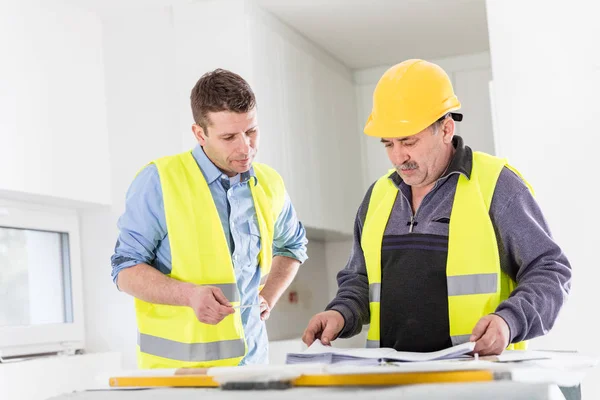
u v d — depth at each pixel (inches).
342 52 187.6
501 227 67.7
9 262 132.8
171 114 146.7
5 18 126.1
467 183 69.5
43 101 132.6
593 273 120.0
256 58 148.3
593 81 122.3
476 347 56.4
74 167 138.3
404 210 72.1
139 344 81.6
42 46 133.7
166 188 81.0
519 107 125.9
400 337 69.7
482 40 183.2
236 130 79.4
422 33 175.5
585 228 121.1
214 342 80.0
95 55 148.0
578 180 122.1
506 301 60.4
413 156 68.2
